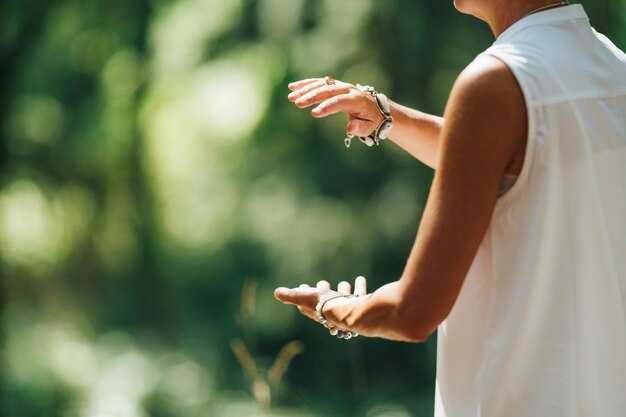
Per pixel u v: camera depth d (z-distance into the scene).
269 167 12.45
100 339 12.73
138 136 13.14
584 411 1.94
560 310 1.92
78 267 13.63
